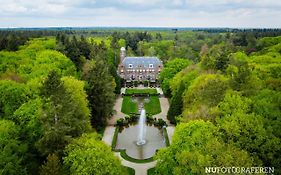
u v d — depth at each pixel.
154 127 83.56
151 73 168.88
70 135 50.66
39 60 100.19
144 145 70.75
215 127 47.12
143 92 127.88
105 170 41.66
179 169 40.78
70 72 99.50
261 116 47.53
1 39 140.25
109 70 116.19
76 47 125.06
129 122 88.19
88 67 97.56
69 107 49.09
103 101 78.81
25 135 49.44
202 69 93.19
